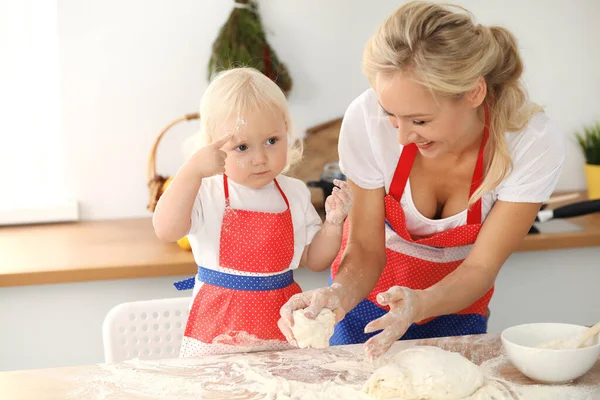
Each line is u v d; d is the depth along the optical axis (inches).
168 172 108.1
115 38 104.2
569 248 97.0
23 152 108.1
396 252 68.7
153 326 68.5
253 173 61.4
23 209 103.9
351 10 108.1
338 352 57.4
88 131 105.6
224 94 60.5
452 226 65.2
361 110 64.4
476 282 58.9
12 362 88.4
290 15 106.6
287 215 63.1
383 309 69.4
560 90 115.2
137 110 106.3
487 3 110.9
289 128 64.1
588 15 113.8
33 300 87.3
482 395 50.0
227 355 56.7
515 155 60.6
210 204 62.3
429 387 49.2
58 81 105.3
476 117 58.6
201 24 105.7
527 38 112.9
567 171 117.0
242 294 61.4
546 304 99.7
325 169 101.7
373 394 49.9
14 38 106.0
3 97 106.7
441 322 69.1
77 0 102.6
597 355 51.5
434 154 55.9
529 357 51.1
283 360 55.7
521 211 60.9
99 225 104.6
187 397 49.6
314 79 108.6
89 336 89.5
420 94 51.3
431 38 51.2
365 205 65.6
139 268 85.8
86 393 50.0
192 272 87.1
